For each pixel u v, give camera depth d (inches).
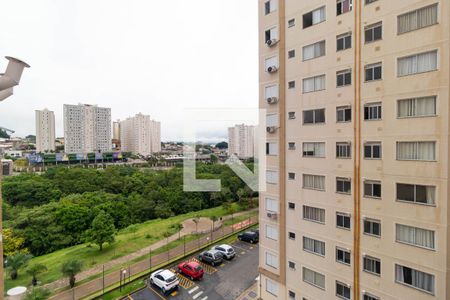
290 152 553.0
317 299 514.0
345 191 473.4
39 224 1163.3
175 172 1920.5
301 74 526.0
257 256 968.3
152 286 759.7
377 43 426.0
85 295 713.0
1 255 290.8
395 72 409.7
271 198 596.7
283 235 572.4
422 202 391.5
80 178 1877.5
